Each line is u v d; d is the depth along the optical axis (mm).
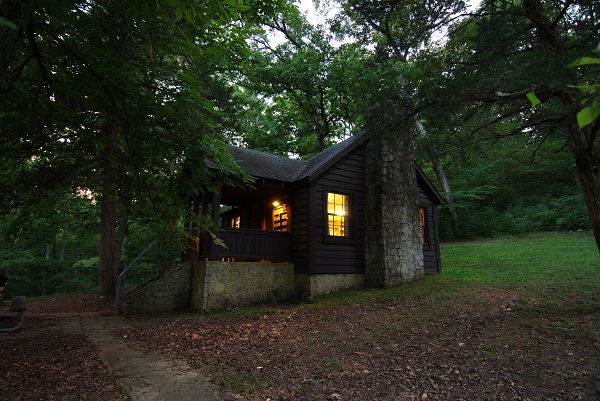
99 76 3895
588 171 6027
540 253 12094
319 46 15922
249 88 18125
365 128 8320
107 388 3816
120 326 7227
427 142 7410
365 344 5254
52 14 3627
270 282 9953
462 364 4273
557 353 4324
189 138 4566
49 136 4922
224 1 3514
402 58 8625
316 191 10383
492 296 7348
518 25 6004
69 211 12352
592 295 6551
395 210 10773
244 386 3883
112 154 4723
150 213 5160
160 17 3939
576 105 4879
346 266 10539
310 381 3988
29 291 21828
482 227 20016
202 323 7293
